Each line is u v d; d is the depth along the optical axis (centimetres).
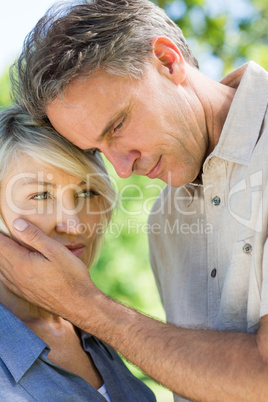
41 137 155
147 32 148
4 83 481
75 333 173
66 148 158
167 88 150
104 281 432
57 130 152
